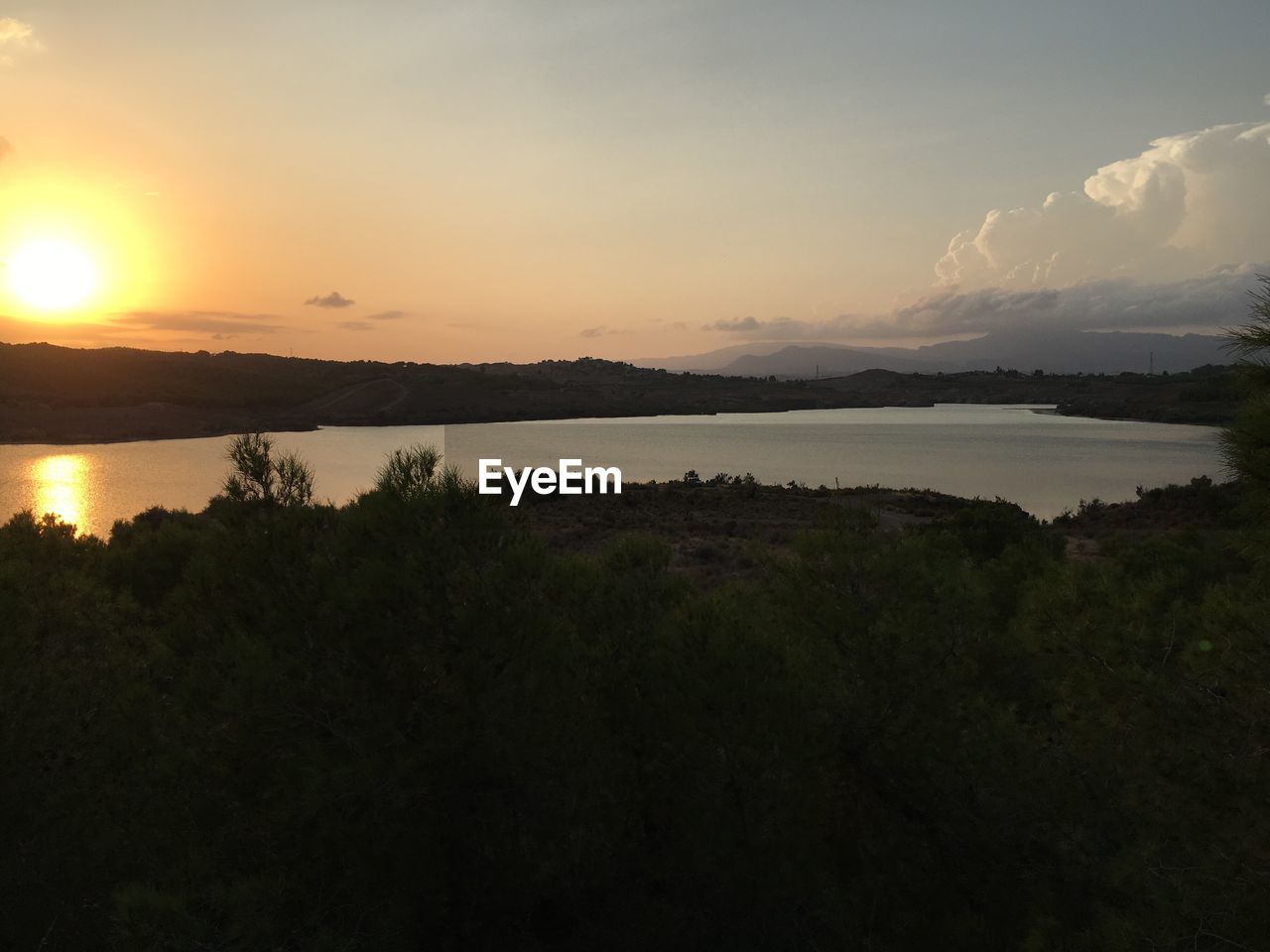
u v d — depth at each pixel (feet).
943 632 24.98
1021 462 400.47
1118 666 18.83
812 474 351.46
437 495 20.53
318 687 19.15
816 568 25.77
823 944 20.29
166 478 292.40
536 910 20.92
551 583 22.67
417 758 18.65
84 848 19.94
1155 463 390.21
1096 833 19.81
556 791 19.71
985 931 20.36
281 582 20.72
